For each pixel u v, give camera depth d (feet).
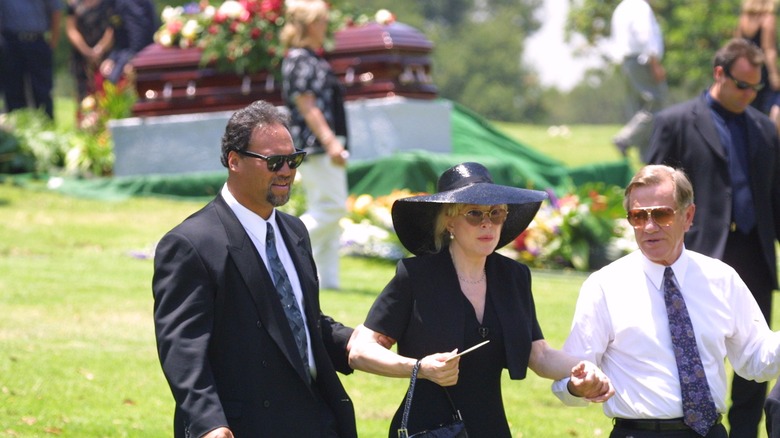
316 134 88.43
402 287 41.39
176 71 137.39
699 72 310.24
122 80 156.35
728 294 42.42
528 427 64.23
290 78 88.48
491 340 41.11
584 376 39.65
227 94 136.15
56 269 97.19
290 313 39.45
